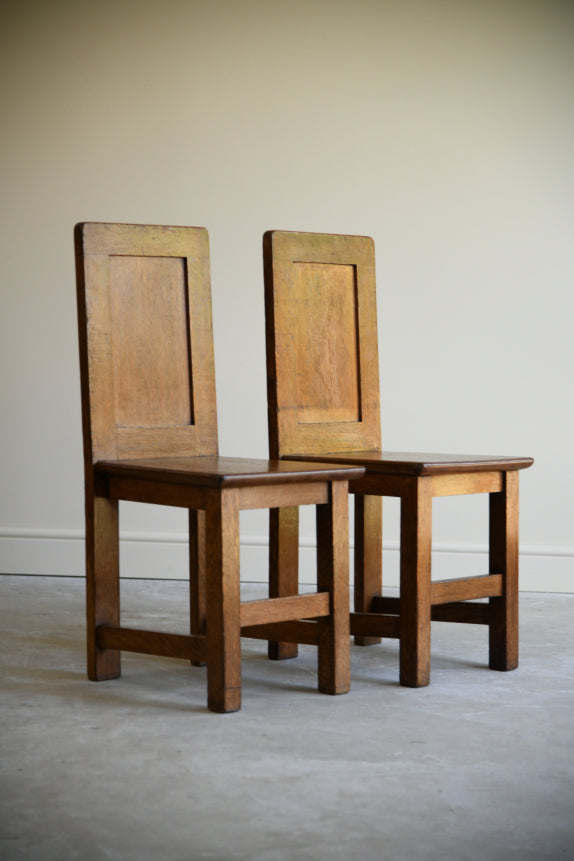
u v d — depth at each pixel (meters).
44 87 3.91
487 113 3.72
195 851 1.58
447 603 2.74
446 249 3.76
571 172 3.70
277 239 2.77
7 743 2.06
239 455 3.89
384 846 1.61
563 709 2.33
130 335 2.58
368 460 2.57
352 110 3.79
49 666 2.65
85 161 3.91
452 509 3.78
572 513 3.72
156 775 1.89
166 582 3.86
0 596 3.54
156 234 2.62
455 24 3.73
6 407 3.96
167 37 3.86
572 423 3.71
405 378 3.79
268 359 2.77
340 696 2.43
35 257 3.93
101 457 2.50
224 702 2.27
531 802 1.79
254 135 3.84
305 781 1.87
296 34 3.80
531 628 3.17
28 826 1.66
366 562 2.90
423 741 2.10
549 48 3.69
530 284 3.72
